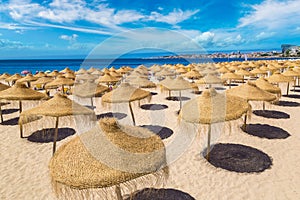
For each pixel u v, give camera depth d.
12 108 11.45
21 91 7.90
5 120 9.50
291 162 5.46
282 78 11.29
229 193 4.40
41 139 7.32
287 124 8.12
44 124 8.45
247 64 23.33
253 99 7.16
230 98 5.93
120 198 3.44
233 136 7.09
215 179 4.87
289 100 11.74
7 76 17.41
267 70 17.06
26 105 11.45
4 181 4.98
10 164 5.74
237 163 5.49
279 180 4.76
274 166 5.31
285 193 4.35
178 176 5.02
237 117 5.29
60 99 6.29
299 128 7.71
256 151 6.09
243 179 4.83
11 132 8.04
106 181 2.75
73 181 2.79
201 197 4.31
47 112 5.88
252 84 7.69
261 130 7.55
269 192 4.39
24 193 4.55
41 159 5.98
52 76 17.11
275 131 7.46
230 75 14.41
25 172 5.34
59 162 3.13
